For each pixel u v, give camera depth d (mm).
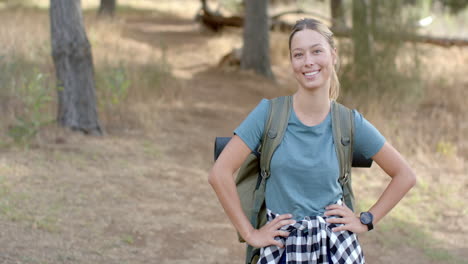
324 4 20219
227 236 4992
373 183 6910
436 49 14398
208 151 7574
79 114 7344
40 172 5730
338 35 10586
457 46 14211
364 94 9594
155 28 18297
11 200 4902
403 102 9906
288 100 2238
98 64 10117
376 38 9953
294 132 2203
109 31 14219
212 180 2182
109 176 5988
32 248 4082
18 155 6121
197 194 5953
